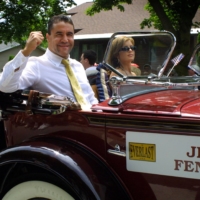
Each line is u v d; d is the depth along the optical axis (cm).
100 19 1973
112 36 240
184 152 180
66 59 260
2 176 223
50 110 209
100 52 1446
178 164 182
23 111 225
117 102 205
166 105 197
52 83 248
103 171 198
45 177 206
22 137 234
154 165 189
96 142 205
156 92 238
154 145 187
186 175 181
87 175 191
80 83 273
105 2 1100
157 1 988
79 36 1661
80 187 188
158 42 253
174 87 241
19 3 1205
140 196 197
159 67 252
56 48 252
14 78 214
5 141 258
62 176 192
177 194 185
